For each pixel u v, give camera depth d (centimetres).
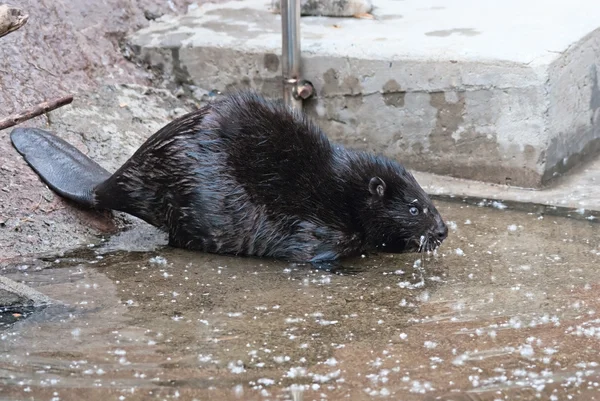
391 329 1005
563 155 1527
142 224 1356
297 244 1241
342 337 984
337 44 1577
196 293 1112
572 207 1405
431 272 1184
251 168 1223
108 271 1182
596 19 1628
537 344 961
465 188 1499
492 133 1490
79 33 1666
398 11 1773
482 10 1738
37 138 1391
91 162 1380
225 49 1656
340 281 1160
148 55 1720
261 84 1648
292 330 1004
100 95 1602
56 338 980
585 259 1208
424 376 893
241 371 904
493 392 860
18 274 1169
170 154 1223
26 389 869
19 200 1304
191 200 1222
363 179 1251
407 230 1251
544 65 1430
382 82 1540
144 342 971
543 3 1761
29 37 1584
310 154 1251
